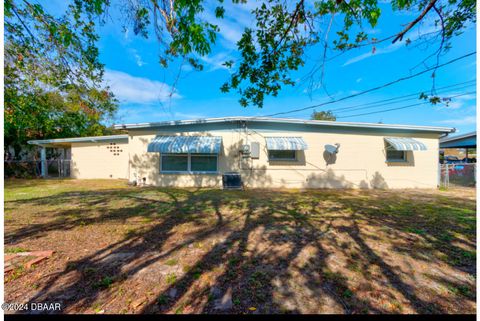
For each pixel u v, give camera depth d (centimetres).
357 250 420
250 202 870
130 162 1324
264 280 316
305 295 283
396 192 1156
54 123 1909
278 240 471
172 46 384
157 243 451
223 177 1238
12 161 1822
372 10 333
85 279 315
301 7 429
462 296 280
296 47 493
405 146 1219
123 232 512
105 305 262
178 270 343
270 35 492
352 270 345
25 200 881
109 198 931
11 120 1024
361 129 1334
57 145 1967
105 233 505
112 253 402
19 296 276
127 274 330
